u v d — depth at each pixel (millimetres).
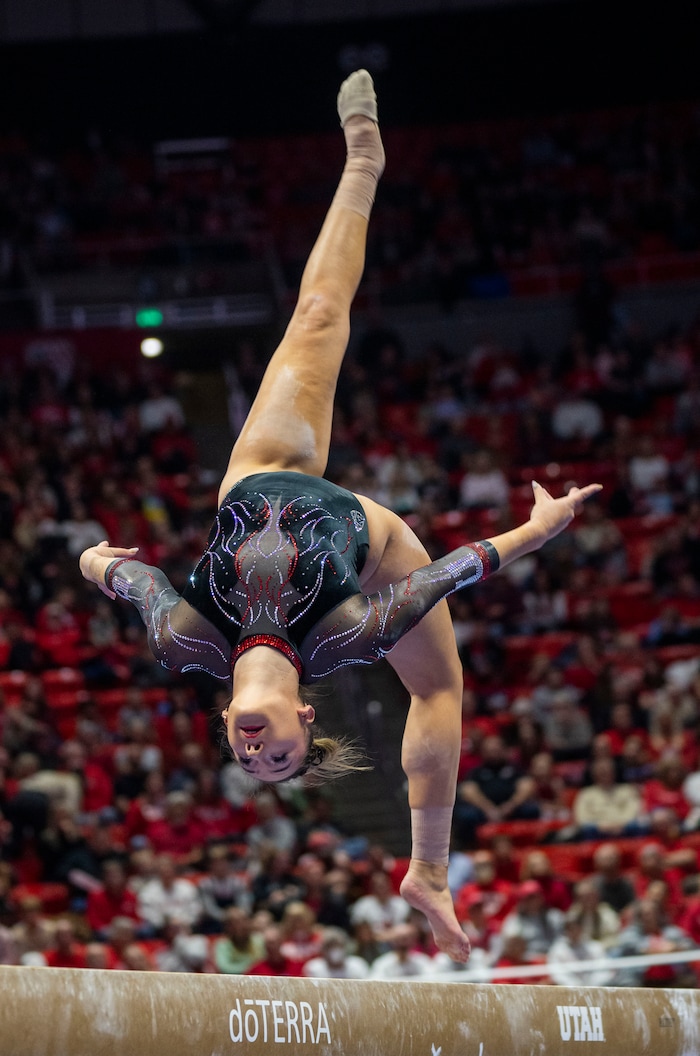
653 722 16062
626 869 13992
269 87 33281
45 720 15664
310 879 12875
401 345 26656
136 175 32969
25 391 24203
